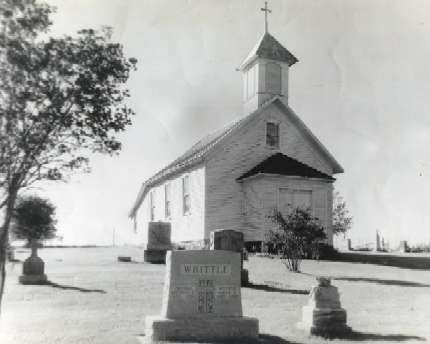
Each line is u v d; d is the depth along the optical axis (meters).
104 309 11.57
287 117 29.67
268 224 25.88
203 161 27.73
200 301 9.14
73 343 8.41
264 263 21.56
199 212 28.00
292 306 12.23
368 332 9.73
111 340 8.67
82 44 7.41
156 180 34.94
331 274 18.27
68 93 7.27
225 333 8.98
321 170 30.12
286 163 27.64
